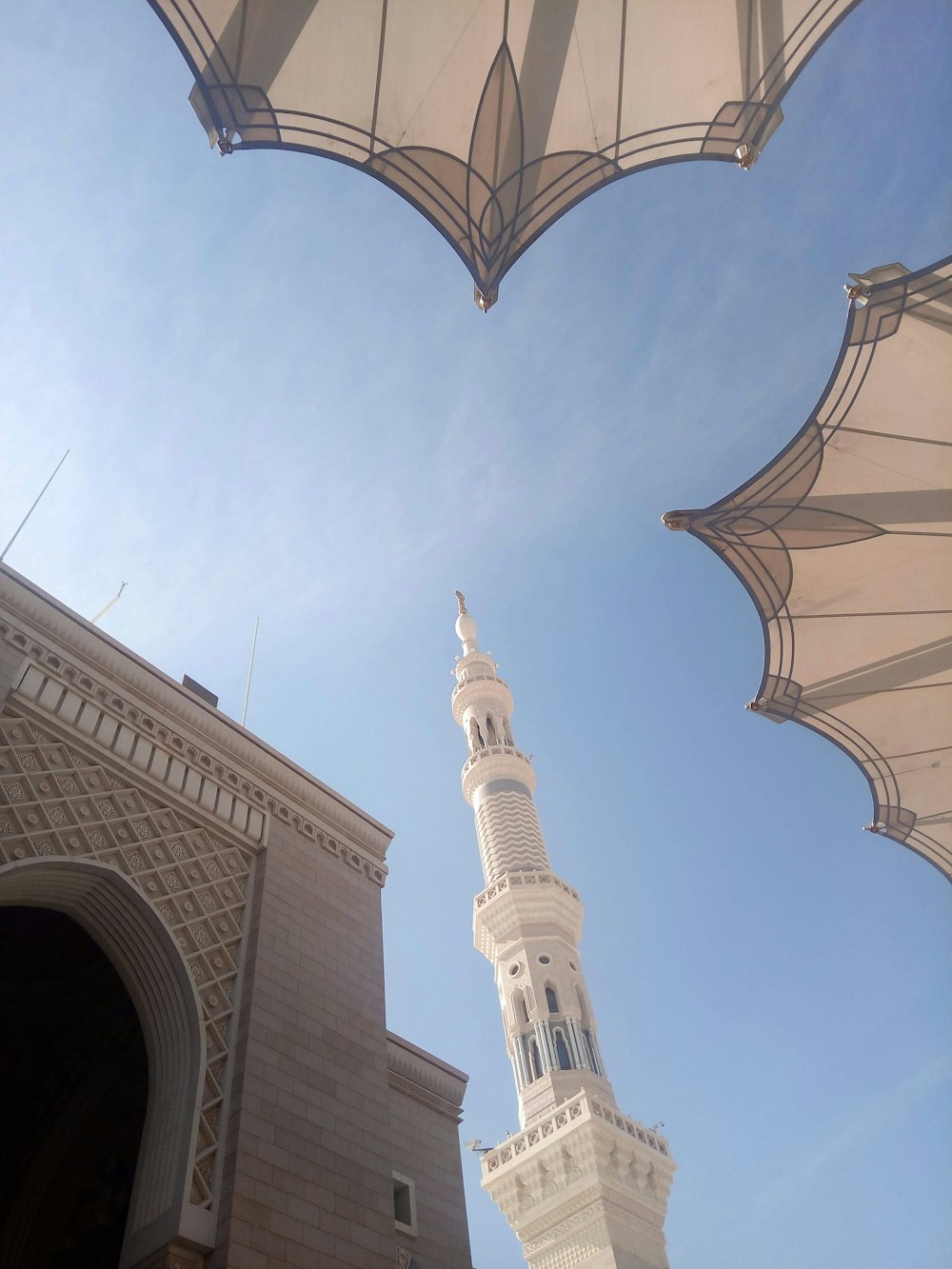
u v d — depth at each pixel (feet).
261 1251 40.96
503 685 168.55
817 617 53.06
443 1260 53.06
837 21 33.14
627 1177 109.60
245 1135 43.62
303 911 55.01
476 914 137.49
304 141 34.09
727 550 50.57
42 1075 57.21
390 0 32.78
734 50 34.47
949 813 58.13
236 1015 48.29
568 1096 116.78
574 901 137.08
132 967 48.47
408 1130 58.44
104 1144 57.06
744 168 36.55
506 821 147.43
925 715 56.03
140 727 53.26
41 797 47.16
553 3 34.19
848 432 46.19
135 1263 40.06
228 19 31.07
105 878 47.44
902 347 43.16
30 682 49.32
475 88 35.17
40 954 59.00
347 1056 51.13
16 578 51.47
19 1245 53.62
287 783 60.13
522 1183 112.57
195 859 52.16
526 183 37.09
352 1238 44.65
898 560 51.19
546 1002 125.29
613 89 35.70
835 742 57.26
